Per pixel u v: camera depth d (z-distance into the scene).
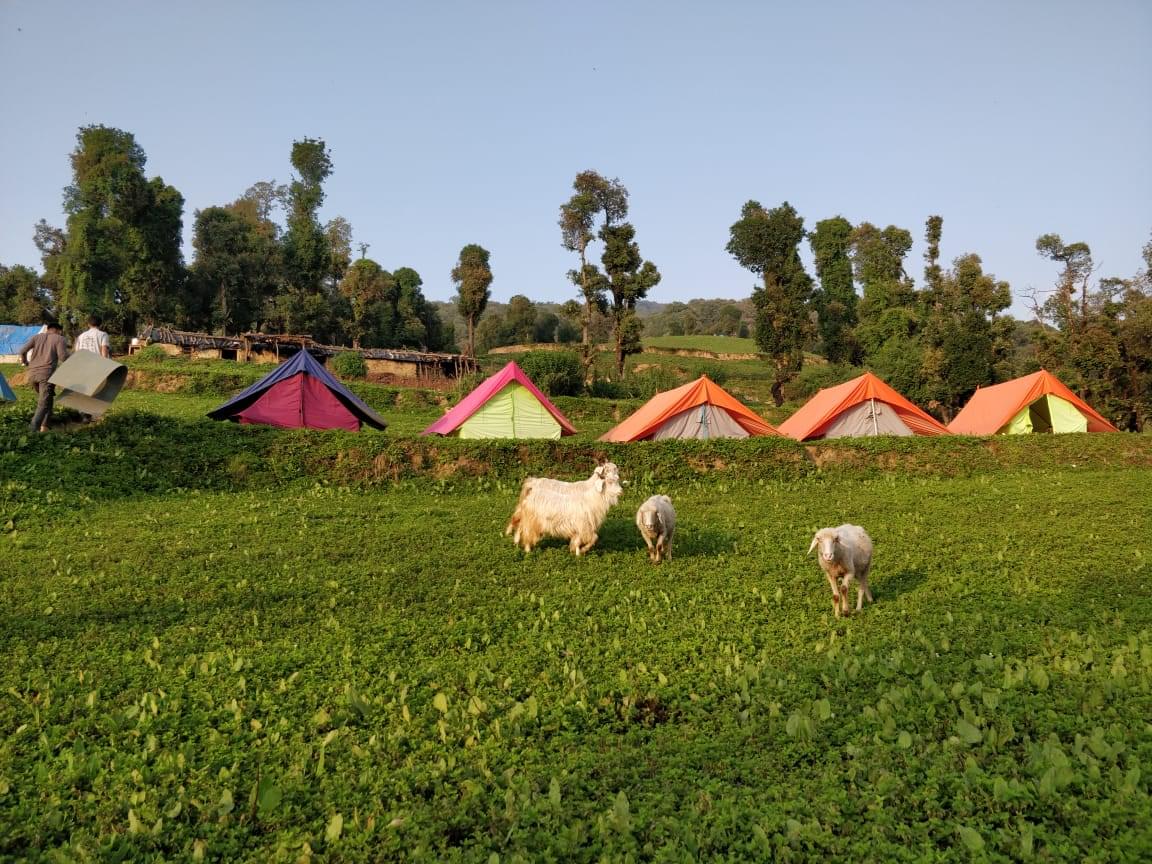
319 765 6.79
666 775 6.55
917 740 6.88
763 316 59.66
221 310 75.75
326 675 8.76
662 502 13.45
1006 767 6.32
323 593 11.59
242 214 97.12
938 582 12.13
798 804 5.97
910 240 81.19
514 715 7.60
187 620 10.39
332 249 96.06
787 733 7.16
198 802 6.28
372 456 19.98
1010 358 58.84
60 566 12.46
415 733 7.41
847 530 10.77
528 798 6.20
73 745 7.12
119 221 65.00
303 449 19.72
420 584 12.05
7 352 54.16
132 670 8.75
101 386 18.16
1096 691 7.51
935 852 5.34
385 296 88.19
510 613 10.82
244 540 14.27
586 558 13.66
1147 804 5.62
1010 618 10.32
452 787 6.46
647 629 10.21
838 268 76.44
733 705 7.90
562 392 50.66
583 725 7.57
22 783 6.52
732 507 18.38
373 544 14.24
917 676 8.41
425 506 17.83
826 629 10.12
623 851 5.51
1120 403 38.81
